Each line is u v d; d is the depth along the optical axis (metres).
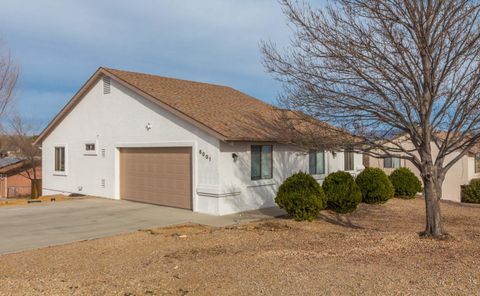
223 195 13.85
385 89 9.14
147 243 9.74
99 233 11.12
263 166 15.69
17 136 35.00
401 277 6.39
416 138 9.39
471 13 8.29
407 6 8.45
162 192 15.91
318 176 18.83
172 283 6.49
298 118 10.55
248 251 8.61
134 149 17.19
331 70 9.30
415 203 17.31
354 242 9.24
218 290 6.09
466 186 22.16
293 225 11.87
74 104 20.28
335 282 6.24
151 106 16.09
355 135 9.82
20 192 32.59
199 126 14.00
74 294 6.05
